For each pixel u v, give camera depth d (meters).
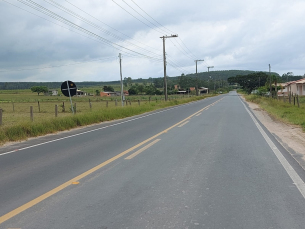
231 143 9.95
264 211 4.26
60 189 5.31
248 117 19.89
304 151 8.62
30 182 5.79
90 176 6.13
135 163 7.21
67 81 18.64
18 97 93.19
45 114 29.34
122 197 4.86
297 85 61.06
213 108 30.27
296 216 4.09
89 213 4.21
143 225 3.82
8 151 9.23
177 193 5.04
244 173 6.29
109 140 10.95
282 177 5.98
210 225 3.81
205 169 6.62
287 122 16.45
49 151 9.05
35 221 3.97
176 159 7.61
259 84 101.00
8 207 4.50
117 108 23.31
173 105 40.06
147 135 12.01
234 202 4.62
